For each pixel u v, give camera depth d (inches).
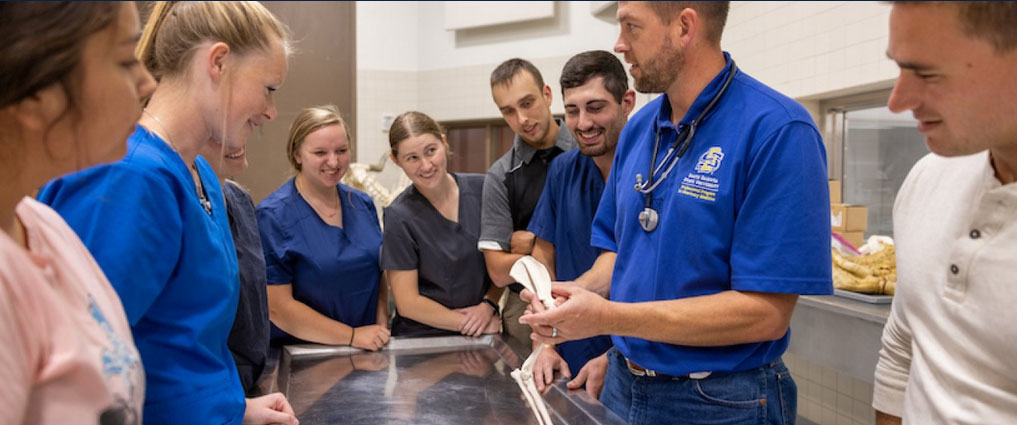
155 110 39.7
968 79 28.1
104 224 33.8
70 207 33.9
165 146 38.8
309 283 81.1
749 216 45.6
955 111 29.1
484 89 214.4
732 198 46.8
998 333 33.7
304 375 67.7
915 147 120.3
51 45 20.7
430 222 84.1
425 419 54.1
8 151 21.8
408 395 60.6
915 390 39.4
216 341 43.6
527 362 53.0
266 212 80.2
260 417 49.6
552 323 44.7
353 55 164.2
